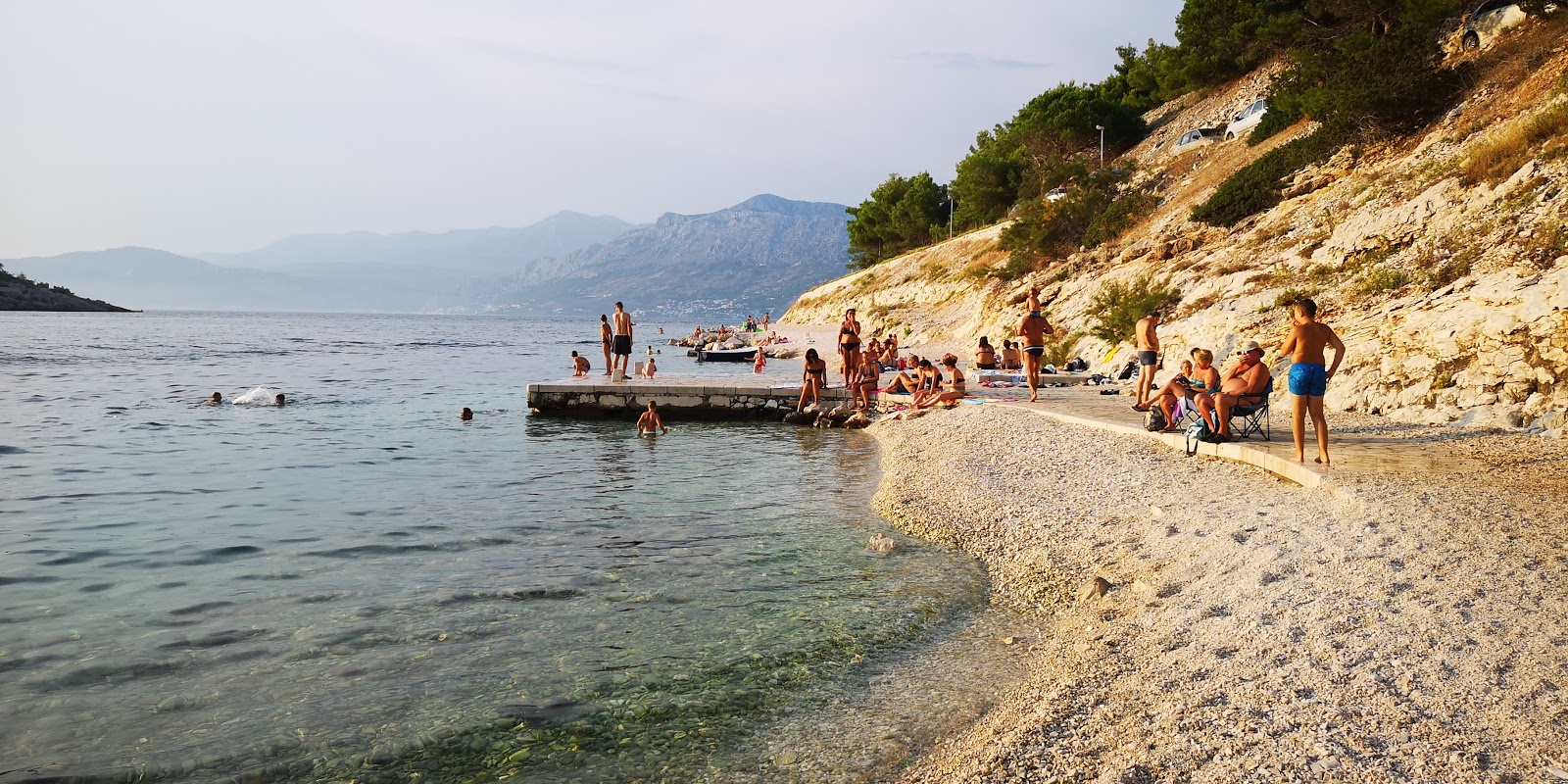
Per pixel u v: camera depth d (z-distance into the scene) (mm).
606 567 9383
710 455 17359
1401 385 14125
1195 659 6121
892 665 6879
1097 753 5059
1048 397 20516
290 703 6082
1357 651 5648
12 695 6121
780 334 63531
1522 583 6230
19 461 16234
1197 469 11695
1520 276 14023
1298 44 50312
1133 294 26281
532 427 21531
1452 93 29906
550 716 5945
